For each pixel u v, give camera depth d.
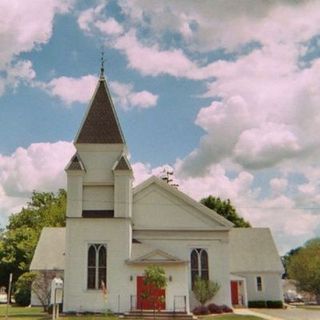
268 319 35.31
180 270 39.06
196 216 43.97
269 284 52.28
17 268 67.62
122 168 40.03
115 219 39.31
